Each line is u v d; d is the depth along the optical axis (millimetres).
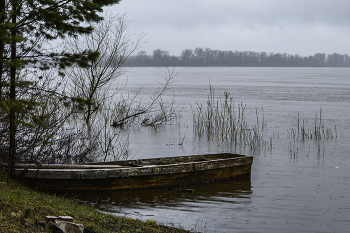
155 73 135125
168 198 10812
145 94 46875
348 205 10461
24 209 6914
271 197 11109
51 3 8781
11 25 7980
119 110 24969
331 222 9164
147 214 9398
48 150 12070
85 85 19234
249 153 17812
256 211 9859
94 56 9844
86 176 10680
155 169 11578
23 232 5660
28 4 8734
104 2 9695
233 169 13117
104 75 20797
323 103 37906
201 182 12461
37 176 10266
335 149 18422
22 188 9438
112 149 16031
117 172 11031
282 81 82812
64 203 8578
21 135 10922
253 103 38000
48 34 9484
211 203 10469
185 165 12062
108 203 10141
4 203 6957
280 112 31375
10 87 9141
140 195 11008
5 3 8742
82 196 10539
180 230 8227
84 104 10195
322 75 126062
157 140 20922
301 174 13984
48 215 7020
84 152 13469
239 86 64938
